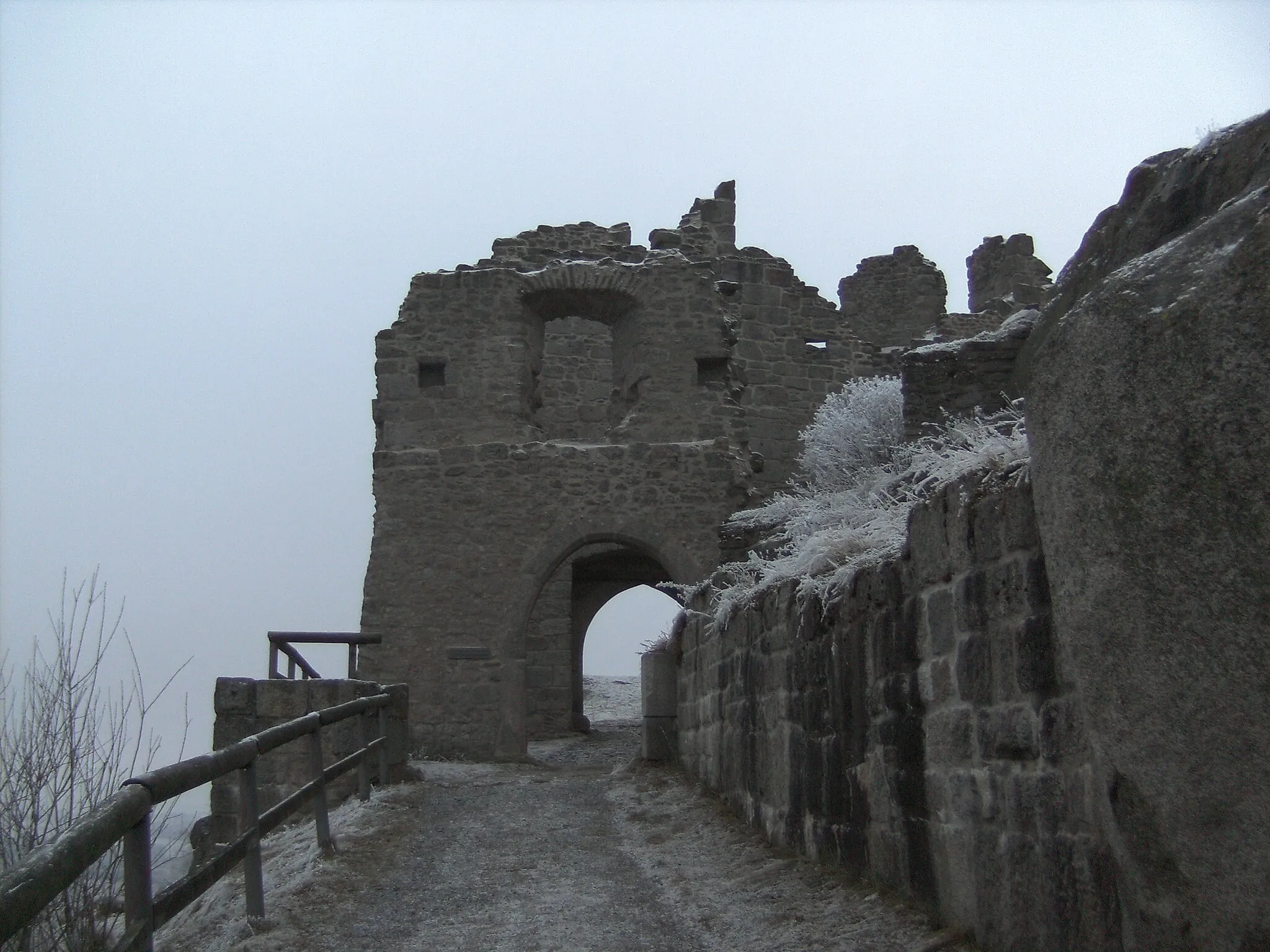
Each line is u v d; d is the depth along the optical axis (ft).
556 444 49.73
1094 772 12.64
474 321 50.83
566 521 49.06
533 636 65.10
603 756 53.52
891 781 18.33
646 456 49.67
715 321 51.21
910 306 78.28
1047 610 13.70
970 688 15.60
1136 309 10.91
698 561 48.91
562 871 23.53
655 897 21.33
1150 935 11.33
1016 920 14.30
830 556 22.58
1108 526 11.22
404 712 35.96
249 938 18.26
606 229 55.77
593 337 68.90
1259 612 9.87
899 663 18.10
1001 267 79.00
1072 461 11.68
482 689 47.65
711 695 32.07
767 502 50.39
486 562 48.75
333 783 30.53
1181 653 10.55
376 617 48.52
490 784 35.76
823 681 21.80
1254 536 9.86
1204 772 10.42
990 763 15.02
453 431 49.96
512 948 18.19
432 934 18.95
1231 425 10.00
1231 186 16.93
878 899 18.31
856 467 46.52
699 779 33.47
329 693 30.78
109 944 17.22
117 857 17.57
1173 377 10.49
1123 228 21.45
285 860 24.29
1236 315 9.98
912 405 33.47
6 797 17.84
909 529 17.66
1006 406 32.63
